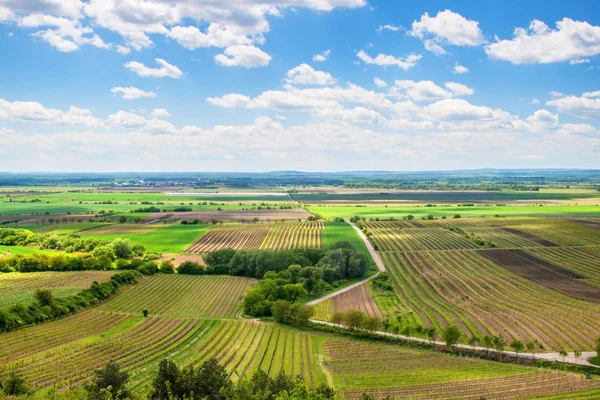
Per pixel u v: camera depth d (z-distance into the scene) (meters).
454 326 104.62
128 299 142.50
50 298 121.69
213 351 101.25
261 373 70.94
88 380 84.12
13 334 107.12
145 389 71.56
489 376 90.88
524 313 126.88
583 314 125.06
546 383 87.44
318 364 96.56
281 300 125.69
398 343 109.38
